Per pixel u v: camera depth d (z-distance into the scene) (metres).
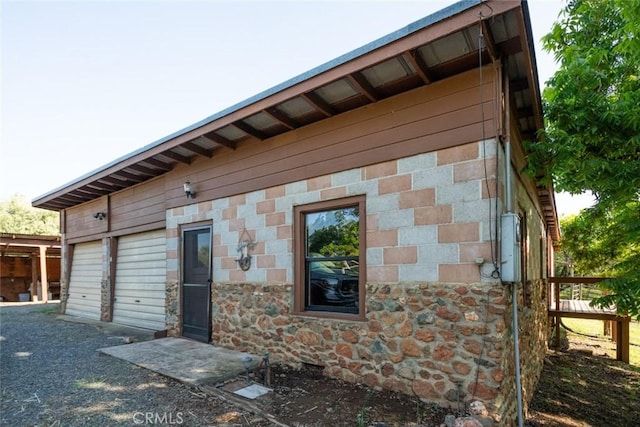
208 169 6.02
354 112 4.23
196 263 6.17
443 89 3.57
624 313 3.85
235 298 5.38
